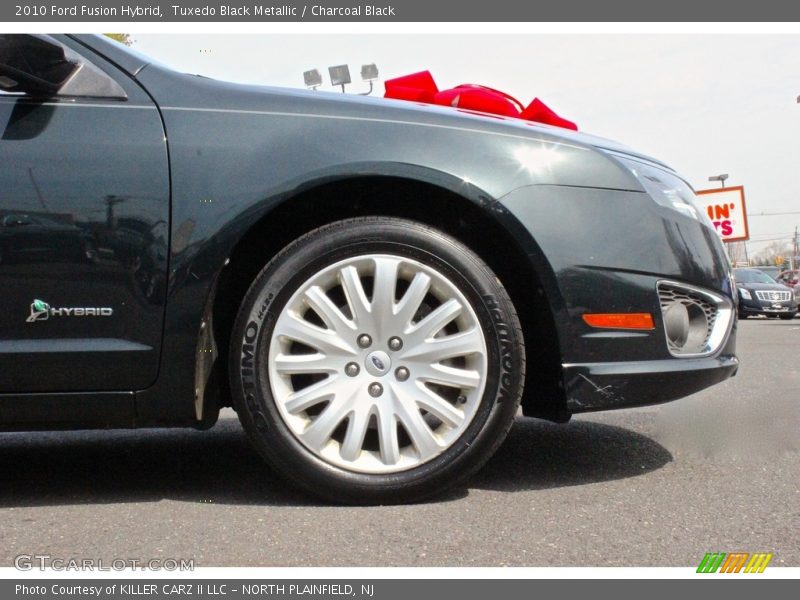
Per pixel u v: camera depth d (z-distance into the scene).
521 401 2.50
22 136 2.21
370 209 2.43
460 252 2.25
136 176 2.20
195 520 2.16
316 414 2.31
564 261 2.26
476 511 2.20
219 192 2.21
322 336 2.24
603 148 2.43
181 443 3.33
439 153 2.25
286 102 2.31
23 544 1.99
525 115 2.94
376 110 2.31
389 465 2.24
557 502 2.29
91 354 2.18
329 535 2.02
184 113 2.27
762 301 19.42
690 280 2.40
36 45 2.18
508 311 2.25
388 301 2.24
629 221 2.33
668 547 1.94
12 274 2.16
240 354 2.22
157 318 2.20
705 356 2.45
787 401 3.99
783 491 2.40
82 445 3.30
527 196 2.26
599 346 2.28
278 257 2.25
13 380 2.18
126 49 2.38
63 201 2.18
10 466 2.87
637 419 3.65
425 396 2.24
